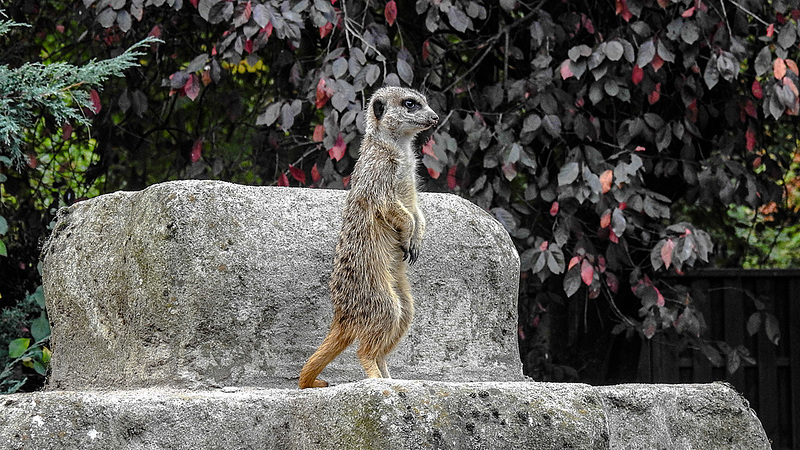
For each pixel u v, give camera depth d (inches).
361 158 229.5
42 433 176.4
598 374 438.0
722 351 437.7
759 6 369.7
